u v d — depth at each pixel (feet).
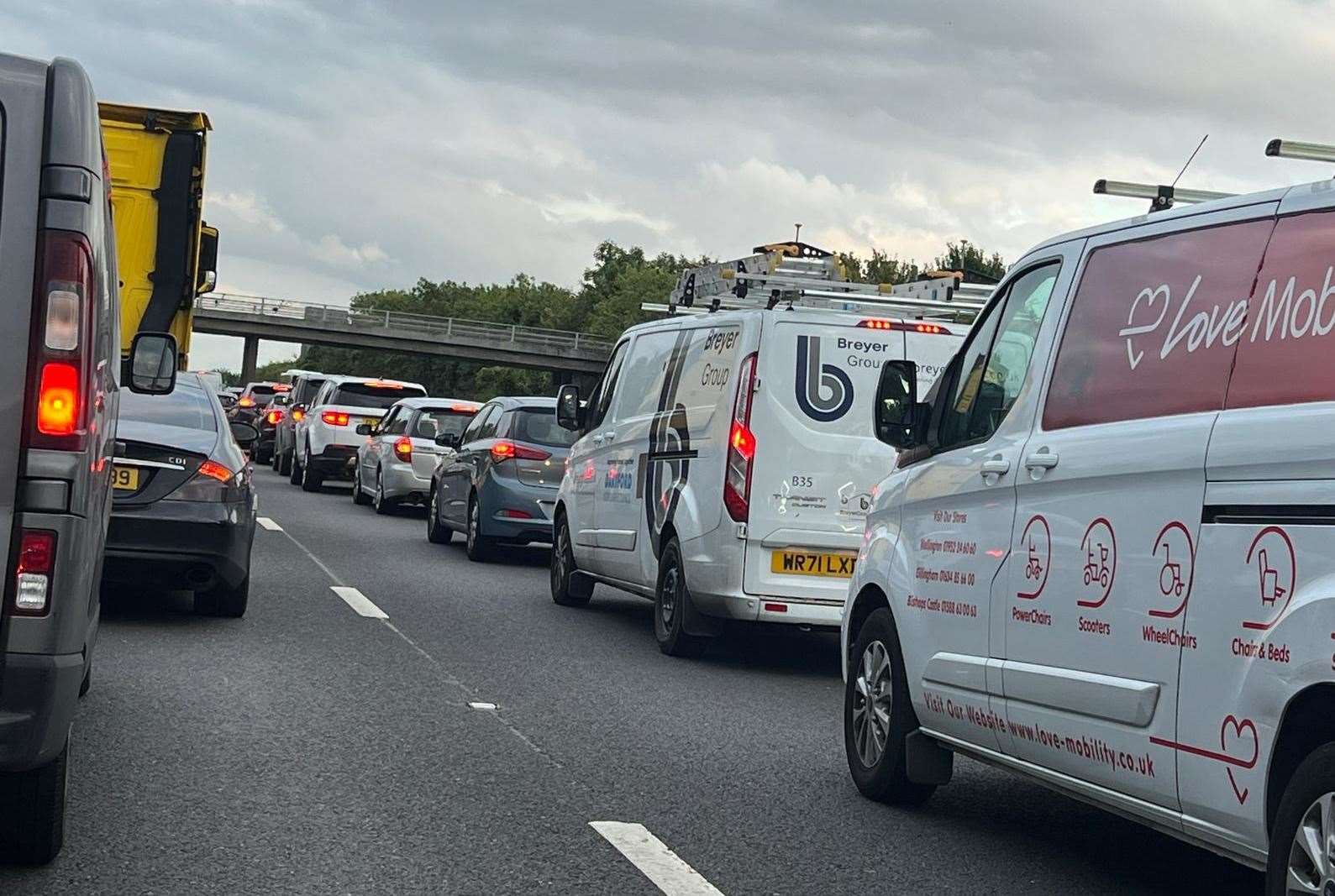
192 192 44.24
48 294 15.26
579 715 27.86
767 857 18.90
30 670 15.06
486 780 22.21
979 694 19.33
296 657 32.27
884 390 21.90
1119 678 16.25
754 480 34.04
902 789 21.97
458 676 31.27
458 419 76.69
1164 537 15.61
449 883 17.10
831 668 36.40
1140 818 16.29
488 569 54.29
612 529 40.88
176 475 34.50
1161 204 19.48
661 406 38.68
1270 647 13.89
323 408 93.45
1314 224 14.62
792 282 43.34
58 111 15.53
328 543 59.77
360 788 21.30
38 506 15.15
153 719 25.13
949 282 41.50
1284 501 13.92
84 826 18.75
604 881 17.47
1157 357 16.47
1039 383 18.89
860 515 34.30
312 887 16.71
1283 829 13.61
